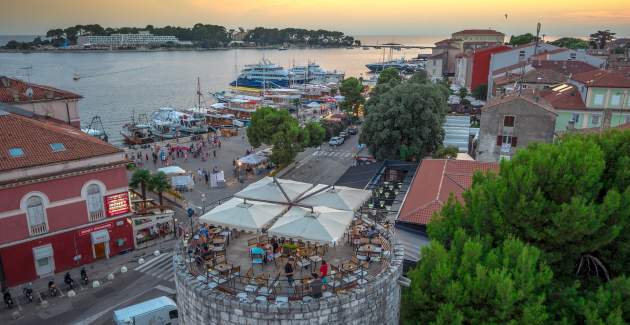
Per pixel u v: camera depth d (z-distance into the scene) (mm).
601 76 64438
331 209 27359
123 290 37875
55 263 40406
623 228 21141
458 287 18859
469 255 20031
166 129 104000
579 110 64062
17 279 38406
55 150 40281
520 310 18469
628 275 21047
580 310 18938
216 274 24031
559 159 21547
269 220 26000
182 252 26562
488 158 58969
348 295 22062
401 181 52844
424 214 36938
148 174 50812
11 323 33219
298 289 22891
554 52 110062
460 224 24438
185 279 23547
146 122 114250
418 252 33219
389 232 29812
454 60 198750
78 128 56719
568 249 21109
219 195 60312
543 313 18094
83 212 41500
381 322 24094
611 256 21688
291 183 31078
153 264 42344
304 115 119125
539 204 20641
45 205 39188
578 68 96062
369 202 44781
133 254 44312
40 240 39312
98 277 39875
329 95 152875
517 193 21594
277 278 23375
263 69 167625
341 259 27141
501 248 21359
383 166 57219
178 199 57031
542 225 21281
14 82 55469
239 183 65500
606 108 62938
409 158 63844
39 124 42969
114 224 43656
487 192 23391
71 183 40438
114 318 30266
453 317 18547
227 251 28109
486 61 130750
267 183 30500
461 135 81250
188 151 82812
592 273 22250
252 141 72188
